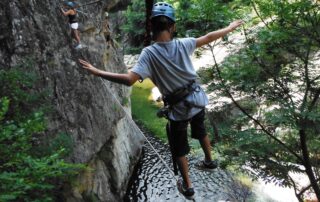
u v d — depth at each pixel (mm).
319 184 9422
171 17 3275
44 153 7215
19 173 3668
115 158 12008
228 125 8633
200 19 7707
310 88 7996
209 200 12188
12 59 7422
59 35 8812
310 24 7543
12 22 7531
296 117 7469
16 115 6715
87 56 10102
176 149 3627
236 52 8719
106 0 11836
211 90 8508
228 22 7801
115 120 11703
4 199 3385
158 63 3219
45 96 7879
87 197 9602
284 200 11648
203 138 3812
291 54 8250
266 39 7555
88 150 9453
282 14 7289
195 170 13789
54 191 7836
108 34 12250
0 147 3906
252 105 9016
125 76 3188
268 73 8117
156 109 20188
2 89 6840
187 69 3283
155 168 14758
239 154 8547
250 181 12875
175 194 13148
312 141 8922
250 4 8203
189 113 3371
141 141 15906
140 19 25016
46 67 8180
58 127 8227
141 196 13047
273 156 8484
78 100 9312
